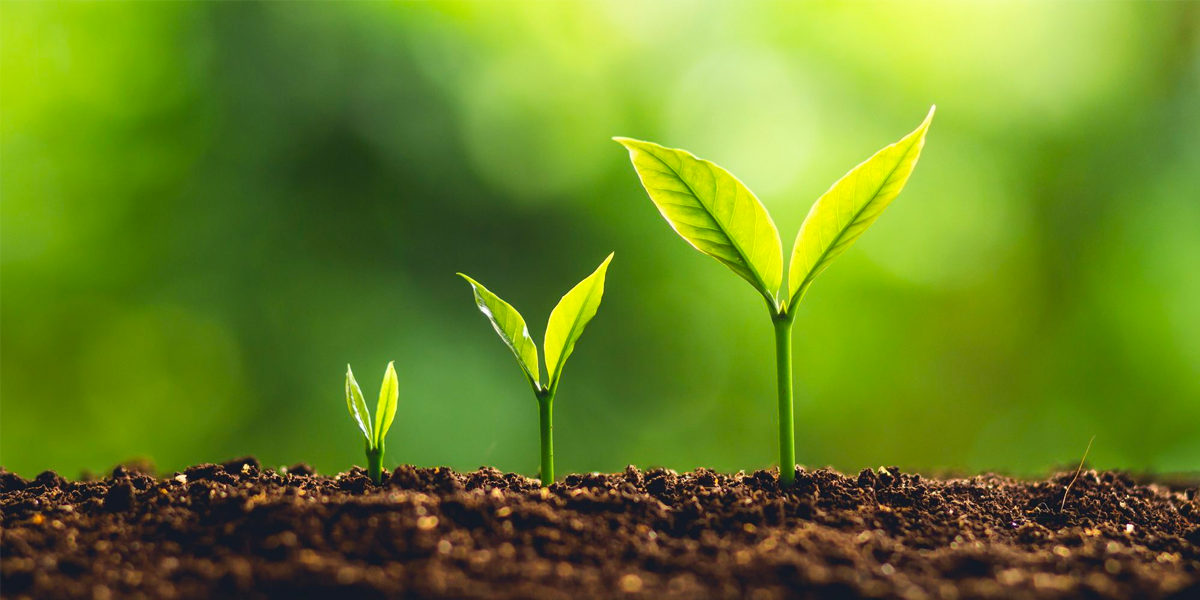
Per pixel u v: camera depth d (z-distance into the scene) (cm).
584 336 165
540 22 167
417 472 57
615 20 172
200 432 151
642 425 172
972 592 49
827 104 177
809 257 55
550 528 52
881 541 52
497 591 48
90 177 144
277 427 148
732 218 54
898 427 179
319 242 146
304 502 53
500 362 153
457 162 151
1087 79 170
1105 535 54
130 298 148
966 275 175
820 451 178
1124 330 171
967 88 177
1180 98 166
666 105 176
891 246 174
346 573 49
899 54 178
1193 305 166
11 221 145
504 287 158
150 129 143
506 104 160
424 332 148
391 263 150
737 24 178
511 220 160
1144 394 171
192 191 144
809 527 53
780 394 56
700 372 175
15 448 152
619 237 169
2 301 148
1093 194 171
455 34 153
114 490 54
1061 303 174
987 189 175
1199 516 56
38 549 51
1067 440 174
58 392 153
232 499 53
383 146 145
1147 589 49
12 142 145
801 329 174
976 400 178
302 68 141
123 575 49
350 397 56
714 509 54
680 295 175
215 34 140
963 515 55
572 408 160
